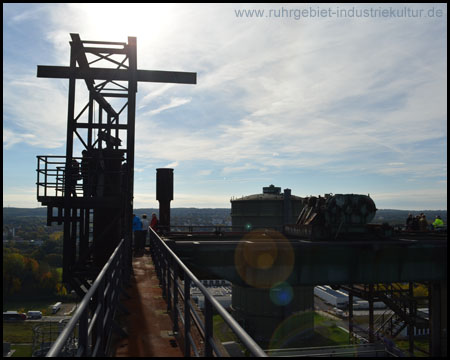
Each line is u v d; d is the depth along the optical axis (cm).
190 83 1725
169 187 2370
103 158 1530
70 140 1484
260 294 3148
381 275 1544
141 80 1678
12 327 6406
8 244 16725
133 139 1509
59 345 227
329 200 1845
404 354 2016
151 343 577
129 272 1241
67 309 8788
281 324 3108
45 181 1454
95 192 1591
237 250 1457
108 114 1777
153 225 2072
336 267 1510
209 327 375
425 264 1580
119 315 743
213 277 1481
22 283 10481
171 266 802
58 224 1535
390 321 2336
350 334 2423
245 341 219
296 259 1482
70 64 1518
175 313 635
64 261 1441
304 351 1853
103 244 1520
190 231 2105
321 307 6281
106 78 1552
